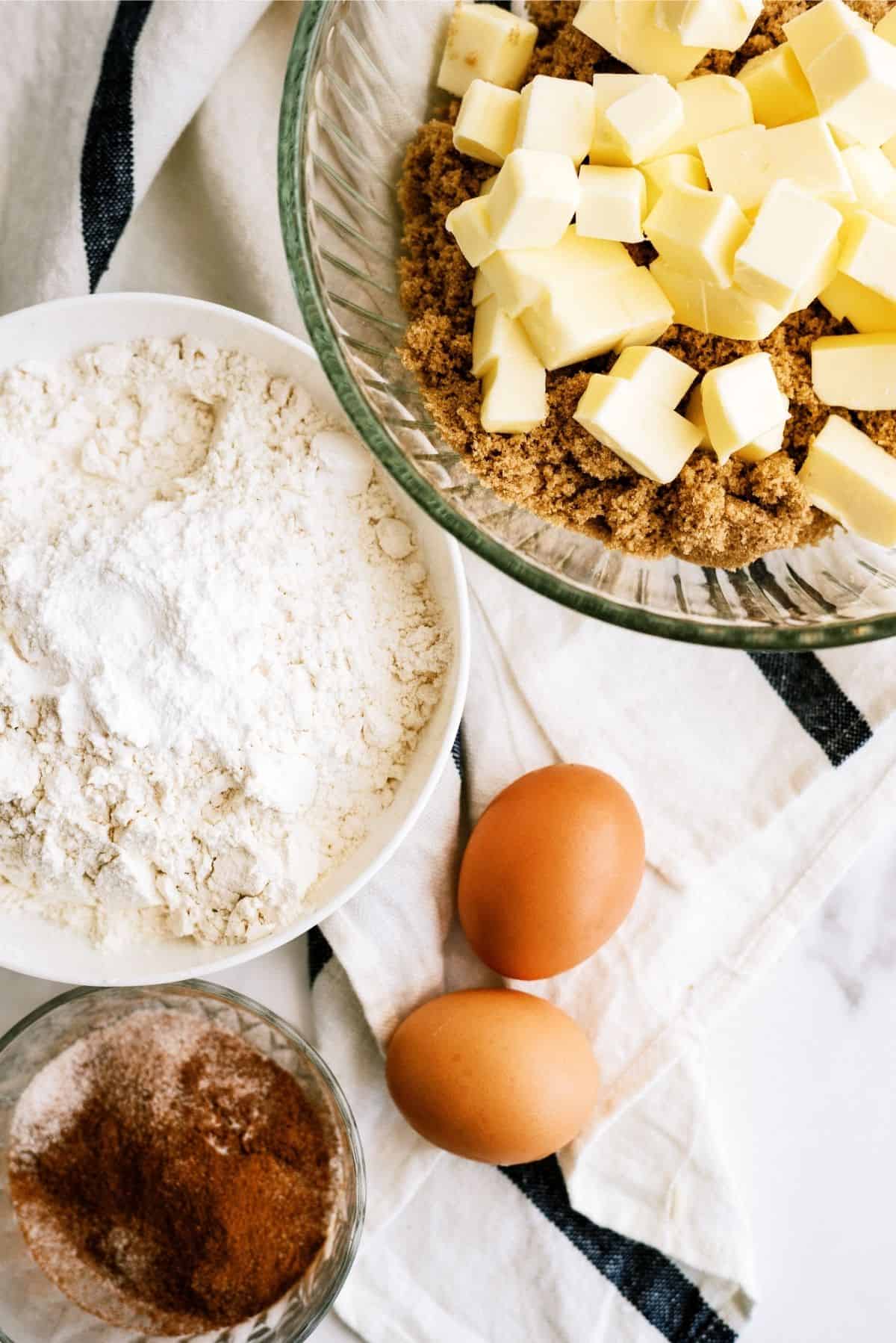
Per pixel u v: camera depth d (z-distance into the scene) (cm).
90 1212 125
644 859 123
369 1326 127
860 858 131
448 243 97
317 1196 126
